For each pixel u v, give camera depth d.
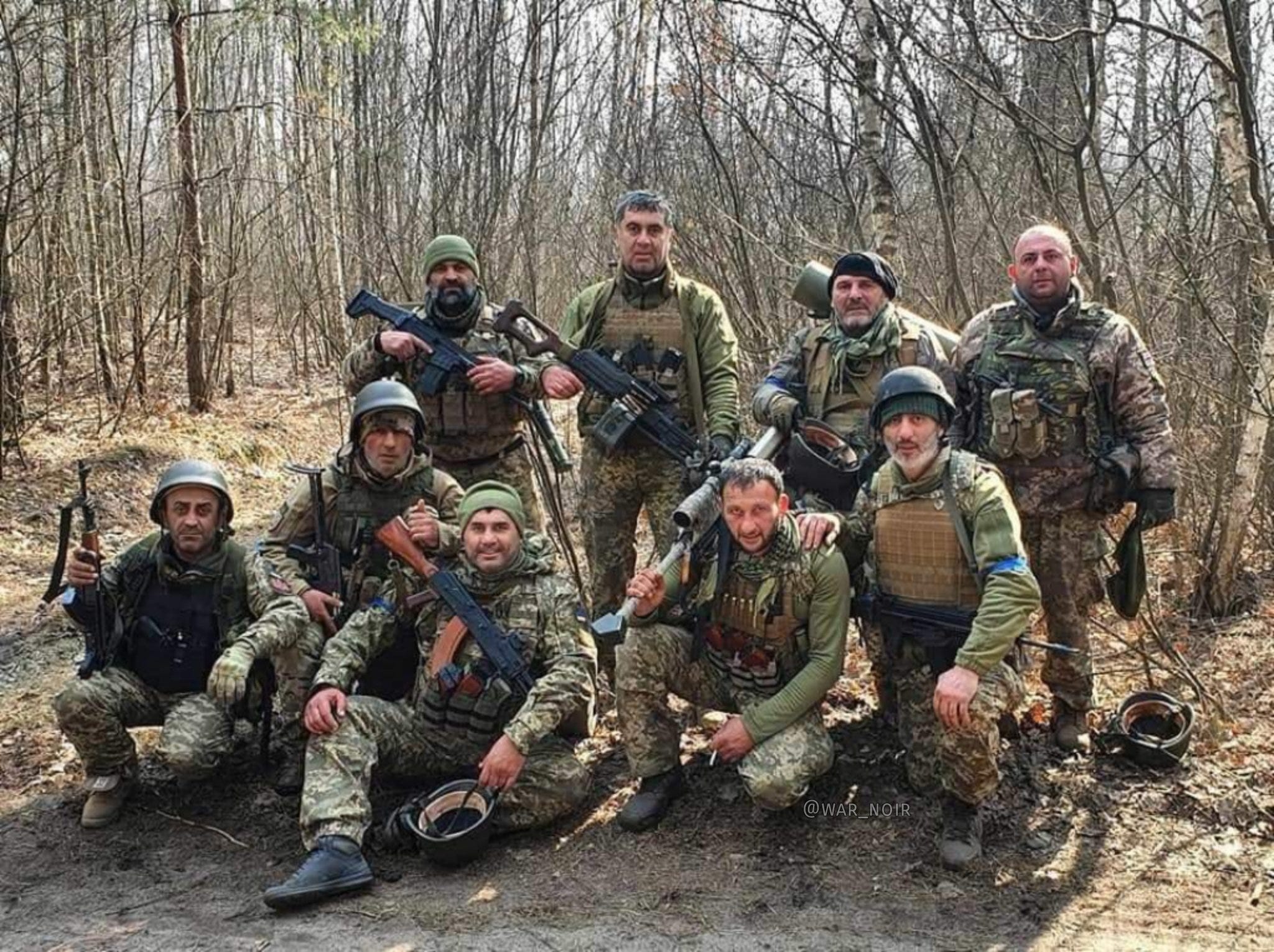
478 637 3.70
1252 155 4.76
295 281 16.70
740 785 3.94
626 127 10.98
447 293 4.59
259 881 3.53
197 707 3.89
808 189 8.21
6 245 8.67
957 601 3.51
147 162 14.23
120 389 11.59
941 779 3.46
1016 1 6.07
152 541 3.99
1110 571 4.14
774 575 3.55
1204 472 5.64
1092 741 4.05
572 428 9.76
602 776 4.12
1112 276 5.49
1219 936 3.08
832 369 4.07
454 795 3.63
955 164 6.57
